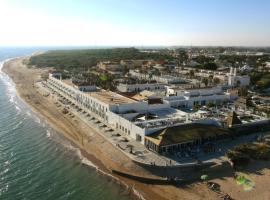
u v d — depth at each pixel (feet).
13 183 237.45
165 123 306.96
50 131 363.15
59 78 634.02
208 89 474.08
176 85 540.52
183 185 231.09
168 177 238.27
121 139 305.32
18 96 582.35
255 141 306.76
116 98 402.52
